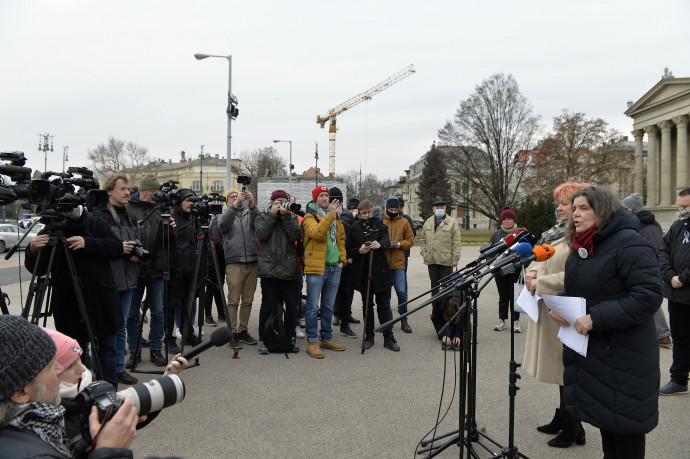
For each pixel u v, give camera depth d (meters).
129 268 4.52
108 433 1.26
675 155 45.47
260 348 5.57
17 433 1.18
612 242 2.47
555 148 39.16
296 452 3.16
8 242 22.34
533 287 3.08
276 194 5.47
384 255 5.89
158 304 5.22
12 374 1.14
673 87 42.66
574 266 2.64
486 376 4.75
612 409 2.41
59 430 1.32
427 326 7.09
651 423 2.39
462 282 2.67
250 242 5.98
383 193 95.56
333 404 4.01
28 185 3.07
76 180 3.58
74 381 1.93
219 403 4.02
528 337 3.60
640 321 2.33
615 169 39.47
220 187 82.31
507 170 39.03
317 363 5.20
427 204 54.78
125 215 4.69
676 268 4.32
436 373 4.85
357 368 5.02
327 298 5.79
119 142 63.22
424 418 3.73
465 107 38.88
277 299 5.66
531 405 4.04
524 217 24.89
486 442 3.36
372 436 3.41
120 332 4.51
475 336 2.73
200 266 5.23
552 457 3.14
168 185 5.65
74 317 3.64
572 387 2.61
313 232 5.34
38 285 3.22
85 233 3.65
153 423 3.61
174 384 1.56
